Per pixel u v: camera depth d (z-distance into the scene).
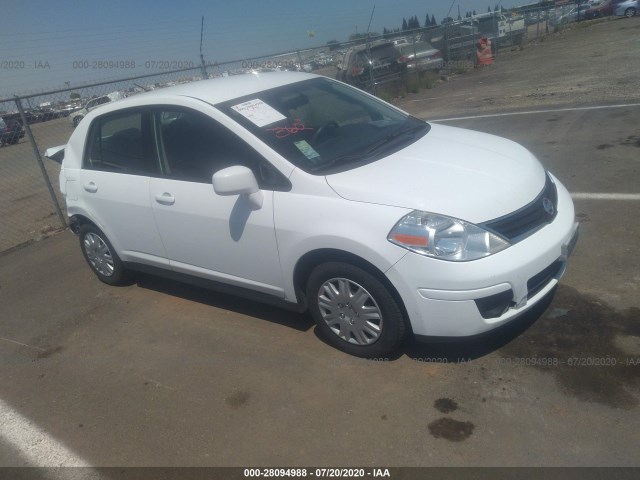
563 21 37.84
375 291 3.36
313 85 4.66
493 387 3.22
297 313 4.36
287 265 3.68
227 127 3.89
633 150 6.91
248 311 4.54
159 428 3.36
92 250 5.36
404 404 3.21
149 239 4.58
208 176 4.02
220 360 3.94
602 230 4.90
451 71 19.91
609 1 36.78
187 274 4.49
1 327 5.00
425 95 15.54
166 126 4.25
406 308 3.26
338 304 3.61
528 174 3.64
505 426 2.93
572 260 4.46
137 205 4.49
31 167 12.43
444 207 3.19
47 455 3.30
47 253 6.76
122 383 3.87
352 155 3.82
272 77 4.69
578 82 12.73
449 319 3.16
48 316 5.06
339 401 3.32
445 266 3.08
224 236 3.97
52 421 3.60
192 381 3.76
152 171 4.40
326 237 3.39
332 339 3.77
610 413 2.90
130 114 4.52
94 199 4.88
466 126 9.96
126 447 3.26
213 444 3.17
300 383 3.54
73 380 4.01
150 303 4.98
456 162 3.67
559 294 4.00
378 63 16.06
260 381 3.63
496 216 3.20
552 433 2.84
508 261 3.11
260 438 3.15
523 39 27.83
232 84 4.42
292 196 3.58
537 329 3.65
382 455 2.89
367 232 3.26
